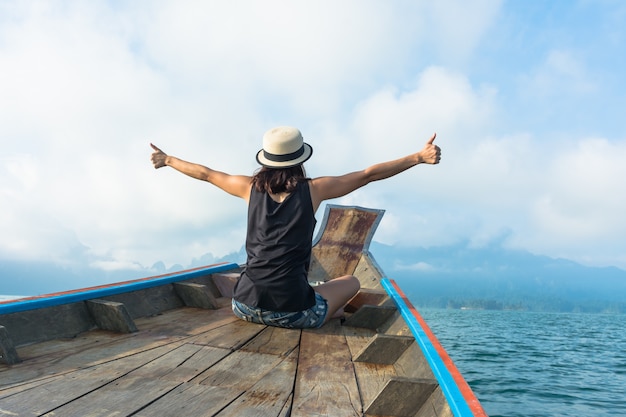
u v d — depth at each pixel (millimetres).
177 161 3514
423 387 1967
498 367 27984
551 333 59594
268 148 3035
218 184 3412
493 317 122812
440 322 87312
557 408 18000
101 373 2270
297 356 2736
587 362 31797
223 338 3031
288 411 1910
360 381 2365
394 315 3541
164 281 4012
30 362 2385
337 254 6922
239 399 2018
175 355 2631
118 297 3496
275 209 2971
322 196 3055
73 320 3045
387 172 3102
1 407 1773
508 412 17250
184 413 1818
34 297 2928
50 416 1716
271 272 3029
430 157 3059
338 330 3414
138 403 1896
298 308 3137
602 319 118812
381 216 7523
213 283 4848
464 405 1620
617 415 17094
